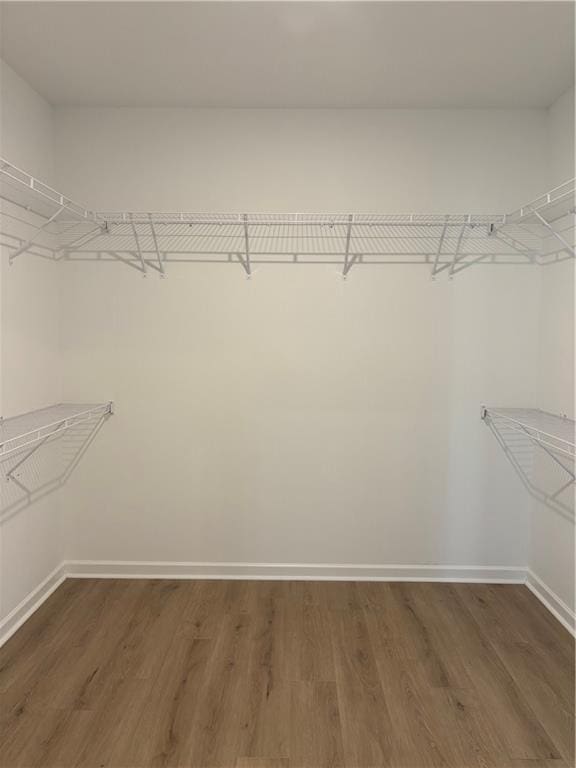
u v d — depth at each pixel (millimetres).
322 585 2812
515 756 1697
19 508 2398
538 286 2766
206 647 2236
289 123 2717
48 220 2564
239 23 1986
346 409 2816
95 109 2717
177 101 2650
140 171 2730
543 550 2699
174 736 1753
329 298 2775
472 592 2760
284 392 2809
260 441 2828
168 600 2633
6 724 1793
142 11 1917
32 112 2512
